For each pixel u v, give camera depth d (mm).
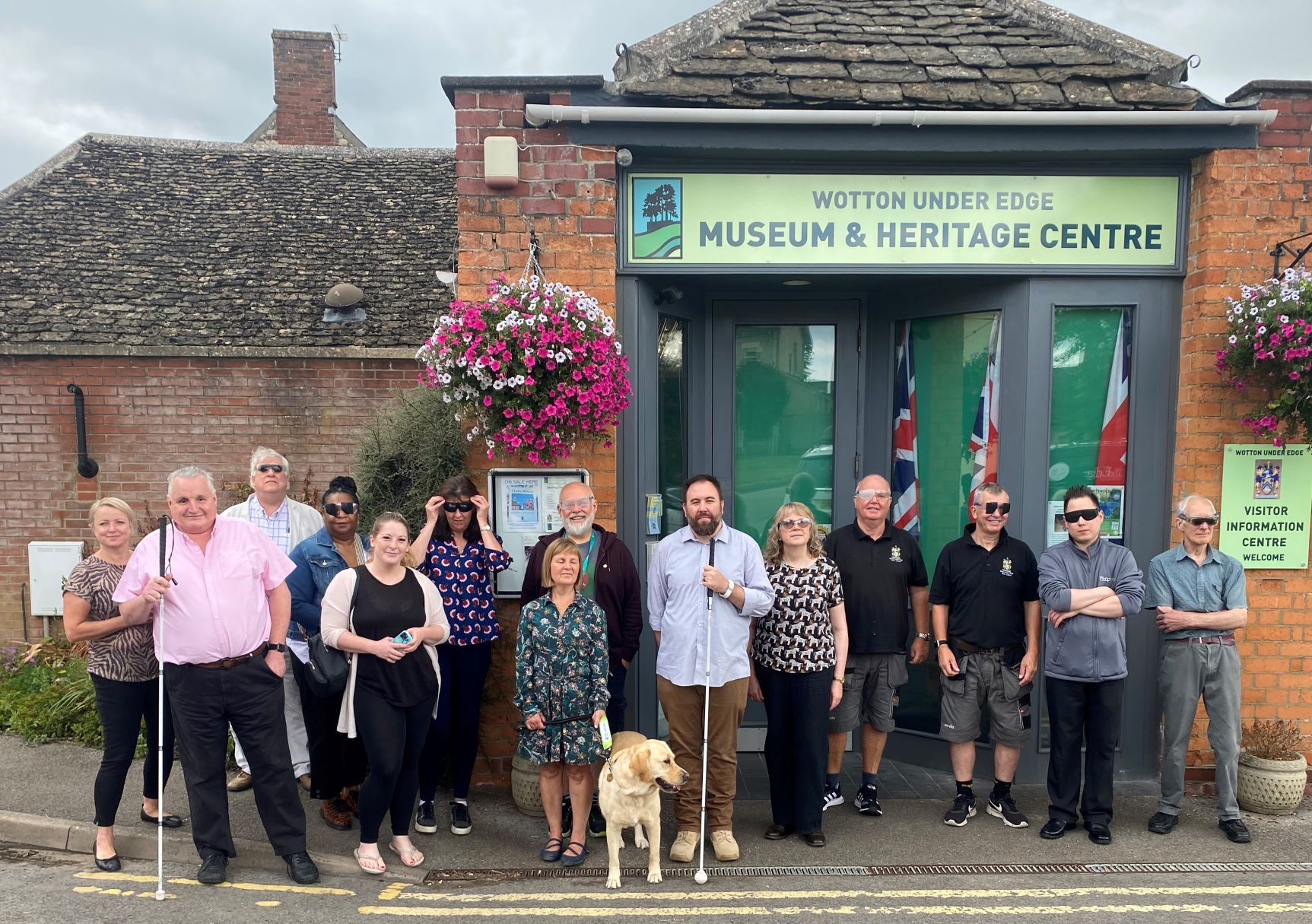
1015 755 4484
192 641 3650
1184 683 4281
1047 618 4340
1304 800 4754
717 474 5777
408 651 3752
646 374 5090
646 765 3660
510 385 4176
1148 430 5047
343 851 4145
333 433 9039
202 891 3764
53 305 8977
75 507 8742
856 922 3471
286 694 4707
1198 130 4723
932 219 4969
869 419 5719
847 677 4578
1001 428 5105
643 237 4938
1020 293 5012
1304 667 4895
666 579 4145
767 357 5781
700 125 4746
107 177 11117
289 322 9211
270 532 4676
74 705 6043
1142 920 3482
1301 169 4766
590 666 3963
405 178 12141
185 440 8891
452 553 4395
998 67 4891
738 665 4059
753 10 5184
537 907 3621
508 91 4805
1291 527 4855
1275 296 4469
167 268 9812
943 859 4074
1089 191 4961
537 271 4812
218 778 3809
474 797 4855
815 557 4289
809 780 4184
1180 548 4379
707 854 4152
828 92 4711
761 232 4957
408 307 9531
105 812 3945
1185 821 4492
